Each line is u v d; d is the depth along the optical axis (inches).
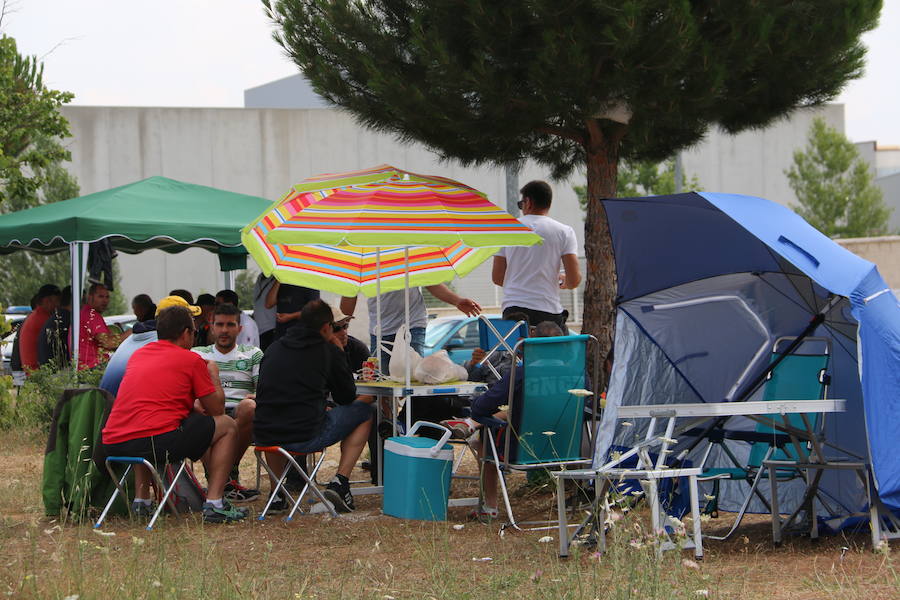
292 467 515.2
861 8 511.8
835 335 427.2
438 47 493.4
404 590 341.7
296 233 461.1
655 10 488.1
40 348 875.4
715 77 494.3
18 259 2113.7
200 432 461.1
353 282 596.4
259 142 2760.8
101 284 879.7
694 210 408.5
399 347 521.3
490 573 361.7
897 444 370.0
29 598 316.2
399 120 570.6
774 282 432.8
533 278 583.8
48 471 483.2
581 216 2753.4
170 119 2728.8
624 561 328.5
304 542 427.2
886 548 335.9
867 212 2770.7
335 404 537.6
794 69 535.8
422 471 466.0
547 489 535.8
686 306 430.3
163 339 475.2
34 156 1143.6
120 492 465.1
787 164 3029.0
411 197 491.5
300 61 569.9
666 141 641.6
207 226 807.7
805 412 383.9
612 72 498.3
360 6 556.7
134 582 323.3
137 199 837.2
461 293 1946.4
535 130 600.1
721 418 418.3
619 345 415.5
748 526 450.6
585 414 484.1
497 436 458.3
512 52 510.6
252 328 698.2
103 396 481.7
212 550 395.9
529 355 427.8
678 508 424.8
